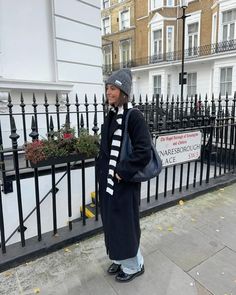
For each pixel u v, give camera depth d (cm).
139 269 222
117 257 205
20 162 397
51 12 499
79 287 213
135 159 181
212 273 228
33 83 462
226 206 358
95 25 571
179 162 365
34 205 374
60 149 253
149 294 205
